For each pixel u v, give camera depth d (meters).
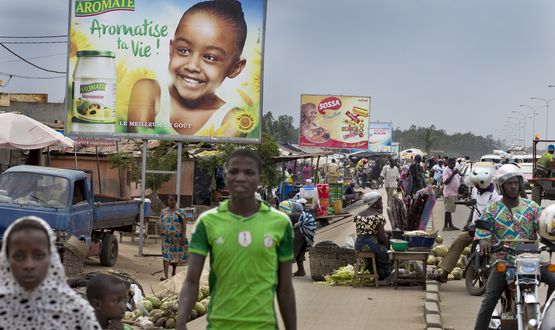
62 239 15.20
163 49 20.95
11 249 3.95
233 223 5.33
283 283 5.44
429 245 14.56
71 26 20.91
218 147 32.78
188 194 31.66
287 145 42.62
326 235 25.06
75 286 9.37
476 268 13.45
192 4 20.94
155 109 20.94
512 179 8.44
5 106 35.84
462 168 46.00
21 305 3.97
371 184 56.75
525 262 7.80
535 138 29.89
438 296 13.18
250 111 21.14
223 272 5.30
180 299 5.37
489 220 8.55
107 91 20.89
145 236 23.86
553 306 7.39
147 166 29.72
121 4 20.84
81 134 20.91
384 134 80.56
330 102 53.97
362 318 11.55
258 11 21.09
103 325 5.48
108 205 18.09
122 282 5.55
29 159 25.77
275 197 31.47
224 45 21.05
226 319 5.27
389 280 14.79
